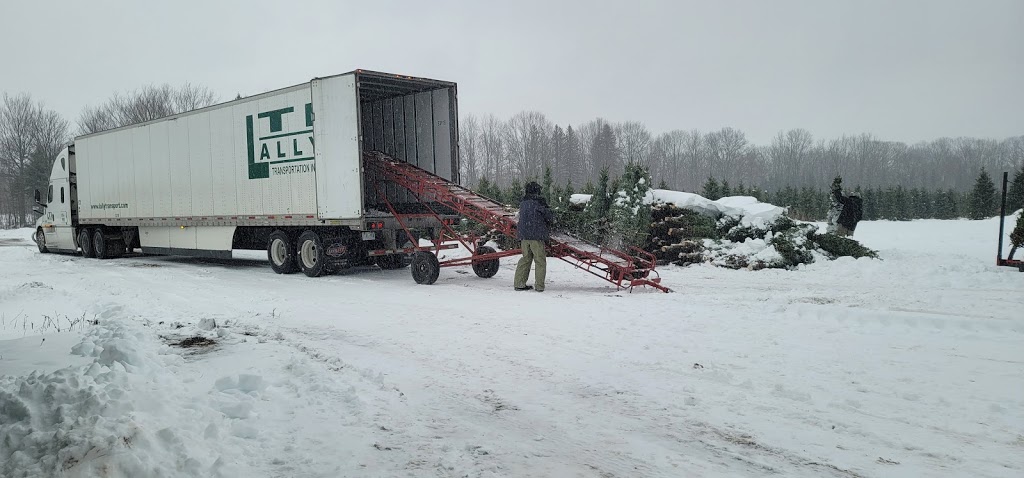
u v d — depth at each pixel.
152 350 5.91
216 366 5.71
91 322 7.91
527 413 4.60
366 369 5.66
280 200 13.37
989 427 4.18
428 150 13.59
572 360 6.04
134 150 17.34
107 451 3.27
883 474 3.51
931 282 11.07
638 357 6.09
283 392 4.99
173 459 3.45
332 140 12.20
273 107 13.34
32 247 25.45
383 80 12.48
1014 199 35.41
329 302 9.82
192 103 64.69
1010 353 6.05
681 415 4.52
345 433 4.15
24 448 3.38
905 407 4.59
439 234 12.90
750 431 4.19
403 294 10.67
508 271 14.14
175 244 16.53
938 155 111.62
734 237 14.95
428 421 4.41
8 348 6.03
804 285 11.16
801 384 5.16
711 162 100.44
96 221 19.03
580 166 75.50
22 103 58.03
